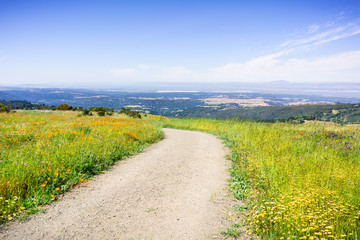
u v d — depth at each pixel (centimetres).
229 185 554
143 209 421
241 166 688
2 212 376
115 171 658
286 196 407
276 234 331
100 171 646
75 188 514
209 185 555
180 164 754
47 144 762
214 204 446
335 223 337
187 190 521
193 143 1177
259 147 879
